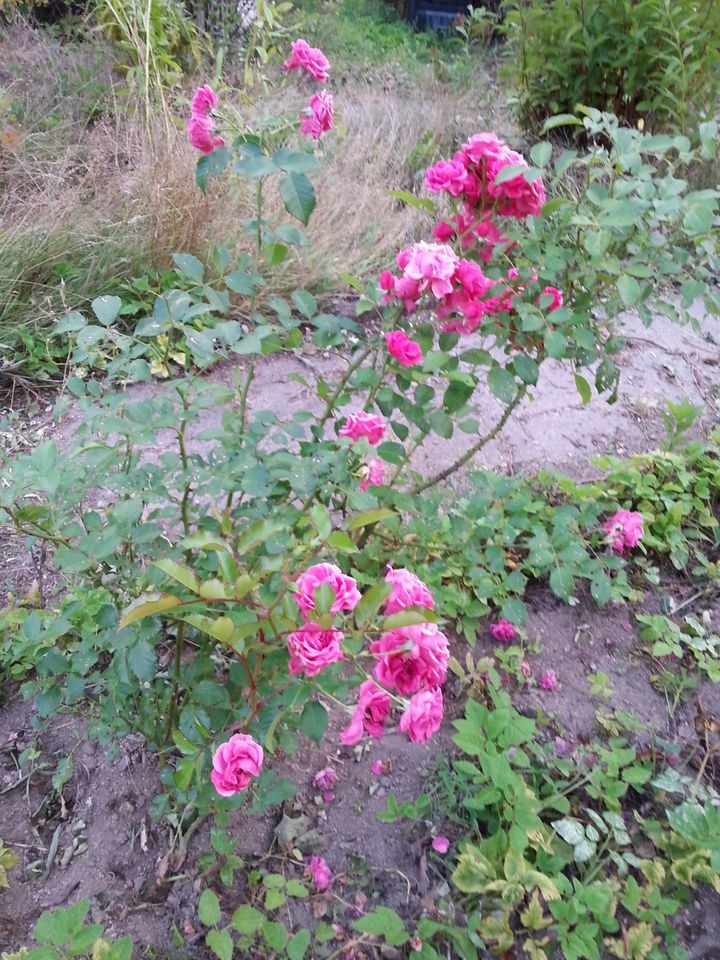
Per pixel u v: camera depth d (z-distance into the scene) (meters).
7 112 4.17
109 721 1.66
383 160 4.79
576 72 5.16
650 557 2.63
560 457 3.07
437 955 1.57
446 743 2.02
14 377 3.12
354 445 1.69
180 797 1.63
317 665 1.21
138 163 3.93
